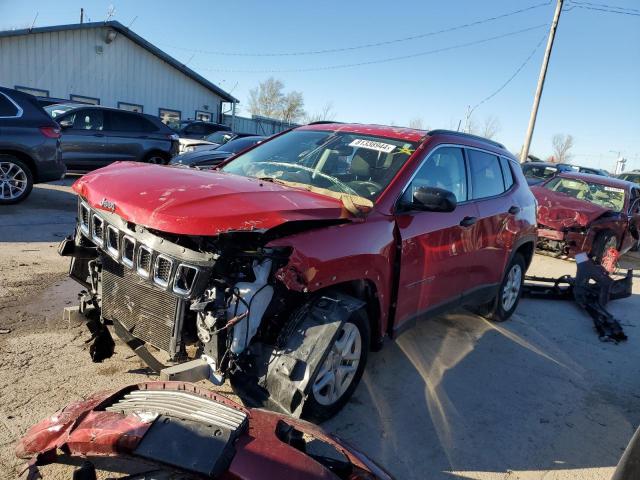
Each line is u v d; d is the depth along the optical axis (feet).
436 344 15.64
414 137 13.37
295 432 7.14
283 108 184.55
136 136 42.19
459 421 11.41
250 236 8.53
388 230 11.02
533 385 13.69
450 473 9.59
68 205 30.25
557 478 9.90
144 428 6.47
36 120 28.14
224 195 8.81
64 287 16.12
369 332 10.96
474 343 16.11
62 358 11.75
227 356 8.57
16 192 28.35
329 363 9.86
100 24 79.25
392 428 10.77
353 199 10.96
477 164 15.34
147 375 11.35
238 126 114.42
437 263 12.93
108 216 9.39
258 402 8.81
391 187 11.68
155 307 8.96
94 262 10.66
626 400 13.47
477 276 15.37
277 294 9.12
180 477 6.01
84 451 6.72
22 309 14.12
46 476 8.16
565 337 17.76
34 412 9.64
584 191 34.14
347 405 11.40
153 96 89.71
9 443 8.72
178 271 8.23
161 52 87.66
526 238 17.78
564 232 28.81
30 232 22.70
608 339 17.81
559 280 22.30
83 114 39.73
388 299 11.48
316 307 9.45
